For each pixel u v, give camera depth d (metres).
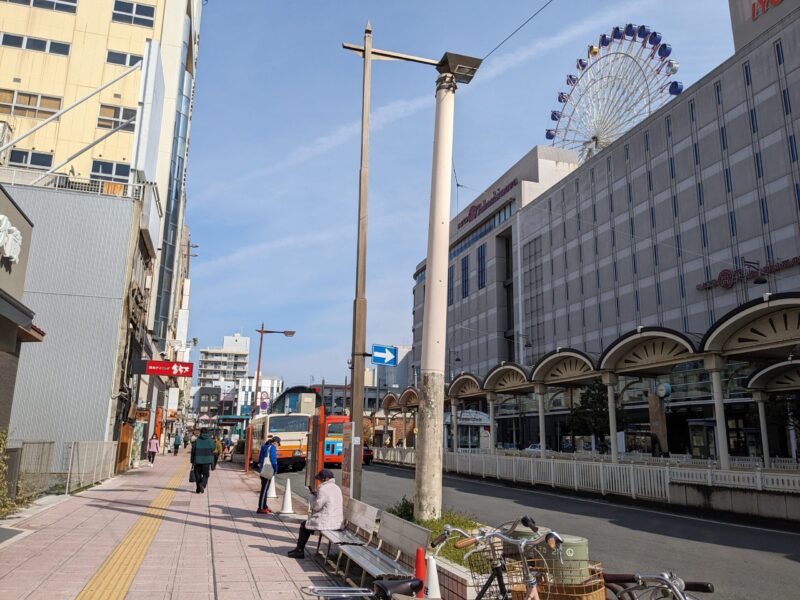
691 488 15.44
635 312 51.31
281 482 23.86
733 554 9.89
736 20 45.50
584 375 24.08
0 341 12.02
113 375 22.30
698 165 45.84
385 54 11.38
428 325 9.20
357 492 10.52
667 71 56.28
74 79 40.09
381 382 125.31
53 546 8.58
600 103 64.81
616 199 54.97
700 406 42.62
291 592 6.48
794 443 35.31
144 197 26.34
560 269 62.69
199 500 15.47
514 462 24.61
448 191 9.55
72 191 23.38
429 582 5.11
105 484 19.06
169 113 48.12
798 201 37.66
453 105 9.79
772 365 23.38
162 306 45.69
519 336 69.69
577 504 17.59
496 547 4.95
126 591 6.29
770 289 38.78
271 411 45.50
